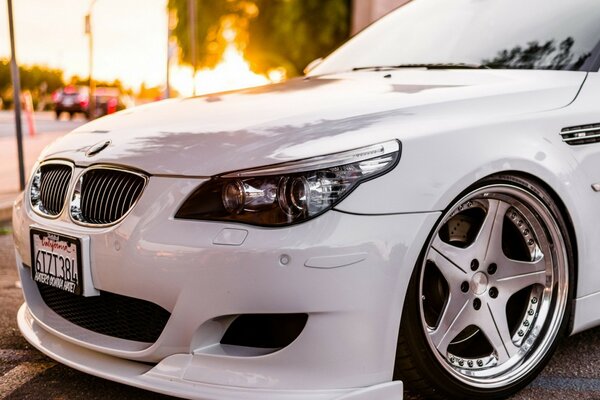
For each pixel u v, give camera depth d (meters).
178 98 2.79
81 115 29.09
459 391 2.10
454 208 2.00
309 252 1.79
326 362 1.85
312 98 2.36
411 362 1.99
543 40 2.79
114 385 2.29
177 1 19.58
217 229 1.86
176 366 1.95
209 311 1.86
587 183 2.31
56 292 2.36
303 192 1.83
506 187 2.12
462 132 2.06
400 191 1.89
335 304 1.82
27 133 15.93
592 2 2.85
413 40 3.23
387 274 1.86
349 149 1.88
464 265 2.13
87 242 2.06
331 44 17.98
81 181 2.19
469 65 2.86
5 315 3.05
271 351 1.93
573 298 2.35
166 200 1.95
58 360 2.22
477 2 3.24
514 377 2.22
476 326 2.21
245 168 1.88
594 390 2.31
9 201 5.91
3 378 2.36
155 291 1.92
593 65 2.59
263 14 18.59
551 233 2.26
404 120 2.04
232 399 1.87
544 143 2.21
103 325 2.19
